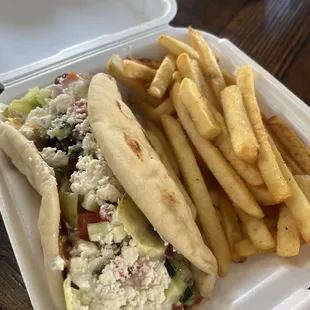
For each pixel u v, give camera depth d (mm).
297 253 211
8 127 230
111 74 284
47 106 251
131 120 238
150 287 195
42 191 202
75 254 194
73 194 209
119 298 185
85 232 202
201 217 230
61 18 325
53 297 188
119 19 330
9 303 224
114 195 206
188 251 200
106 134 209
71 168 229
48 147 233
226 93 247
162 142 262
